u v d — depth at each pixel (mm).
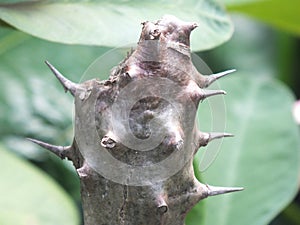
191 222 195
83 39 167
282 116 234
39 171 206
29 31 165
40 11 170
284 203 211
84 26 170
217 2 183
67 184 247
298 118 243
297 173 218
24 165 206
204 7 182
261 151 223
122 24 171
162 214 138
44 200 199
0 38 250
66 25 169
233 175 216
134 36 170
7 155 208
